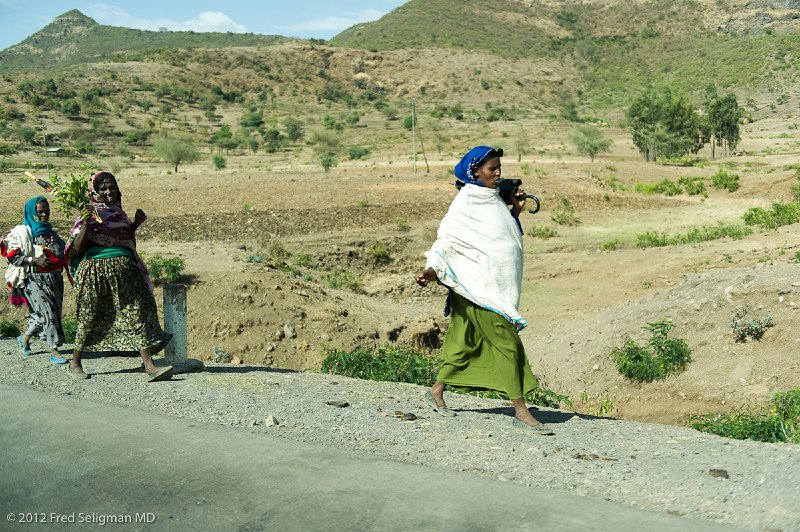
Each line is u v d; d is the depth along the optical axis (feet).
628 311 51.13
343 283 68.08
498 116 520.01
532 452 15.55
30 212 25.27
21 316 47.73
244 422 17.31
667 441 16.85
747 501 12.56
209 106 573.33
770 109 495.00
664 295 51.26
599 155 256.11
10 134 359.05
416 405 20.10
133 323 22.02
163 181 136.87
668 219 101.40
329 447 15.39
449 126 442.50
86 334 21.93
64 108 460.14
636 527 11.33
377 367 37.81
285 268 67.77
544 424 18.40
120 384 21.35
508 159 224.33
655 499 12.84
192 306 51.65
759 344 41.60
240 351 48.78
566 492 13.07
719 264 65.72
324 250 78.48
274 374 25.00
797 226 81.87
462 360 18.16
